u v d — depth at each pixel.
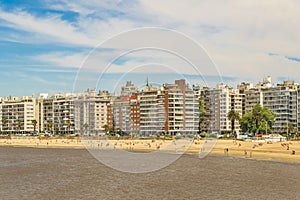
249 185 47.06
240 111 185.12
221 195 41.22
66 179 54.03
